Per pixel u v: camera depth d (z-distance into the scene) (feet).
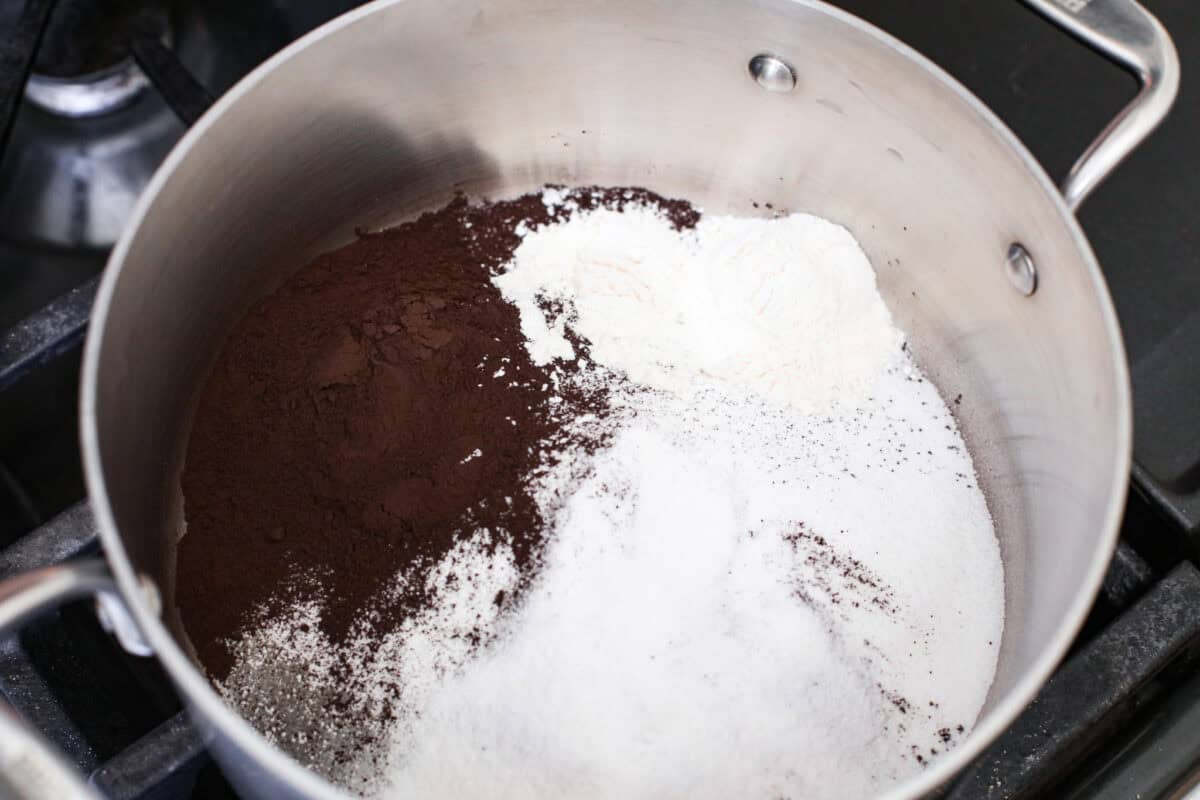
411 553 1.39
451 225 1.61
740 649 1.35
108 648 1.40
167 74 1.60
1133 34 1.29
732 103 1.54
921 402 1.53
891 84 1.42
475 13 1.43
